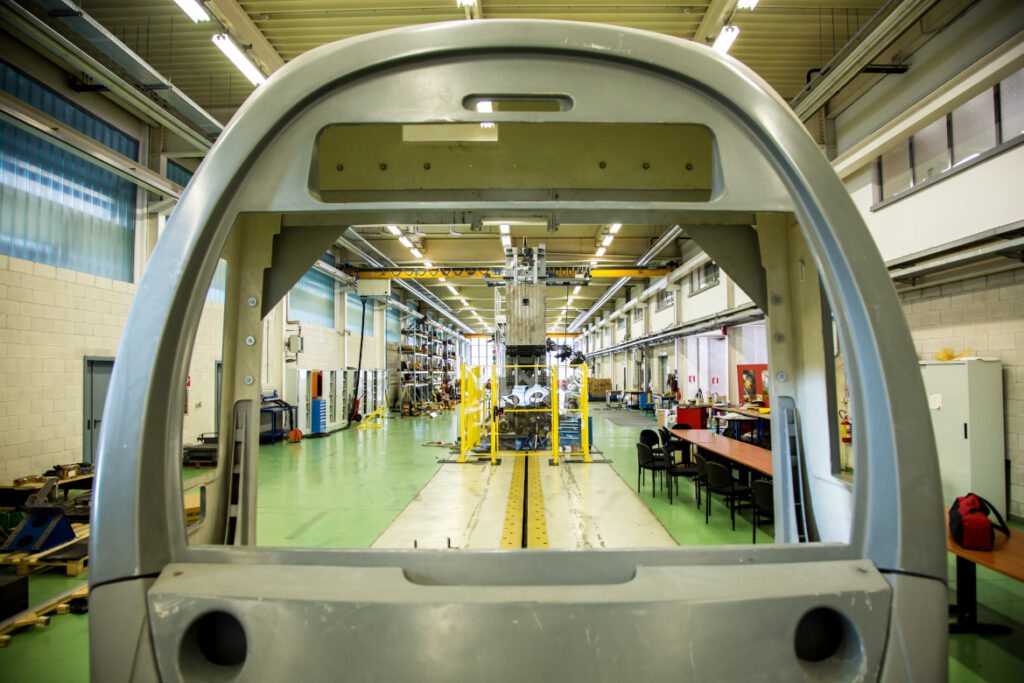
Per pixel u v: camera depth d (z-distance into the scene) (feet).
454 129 4.56
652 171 4.62
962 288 17.30
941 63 16.61
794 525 4.70
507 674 2.47
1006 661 8.75
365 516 17.85
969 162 15.75
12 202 18.45
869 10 16.60
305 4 16.08
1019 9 13.92
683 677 2.50
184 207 3.04
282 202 3.15
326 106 3.21
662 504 19.31
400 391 63.26
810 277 4.67
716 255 5.15
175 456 2.95
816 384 4.58
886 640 2.64
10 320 18.29
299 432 37.29
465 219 4.89
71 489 19.52
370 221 5.04
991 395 15.71
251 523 4.78
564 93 3.21
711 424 36.22
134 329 2.89
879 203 19.67
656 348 61.82
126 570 2.68
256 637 2.53
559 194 4.59
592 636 2.50
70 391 20.49
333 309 48.65
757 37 18.04
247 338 4.89
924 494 2.77
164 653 2.58
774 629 2.58
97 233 21.90
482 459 28.12
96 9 16.69
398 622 2.50
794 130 3.17
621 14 16.89
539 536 15.23
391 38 3.18
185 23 17.40
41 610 10.64
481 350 151.33
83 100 21.12
